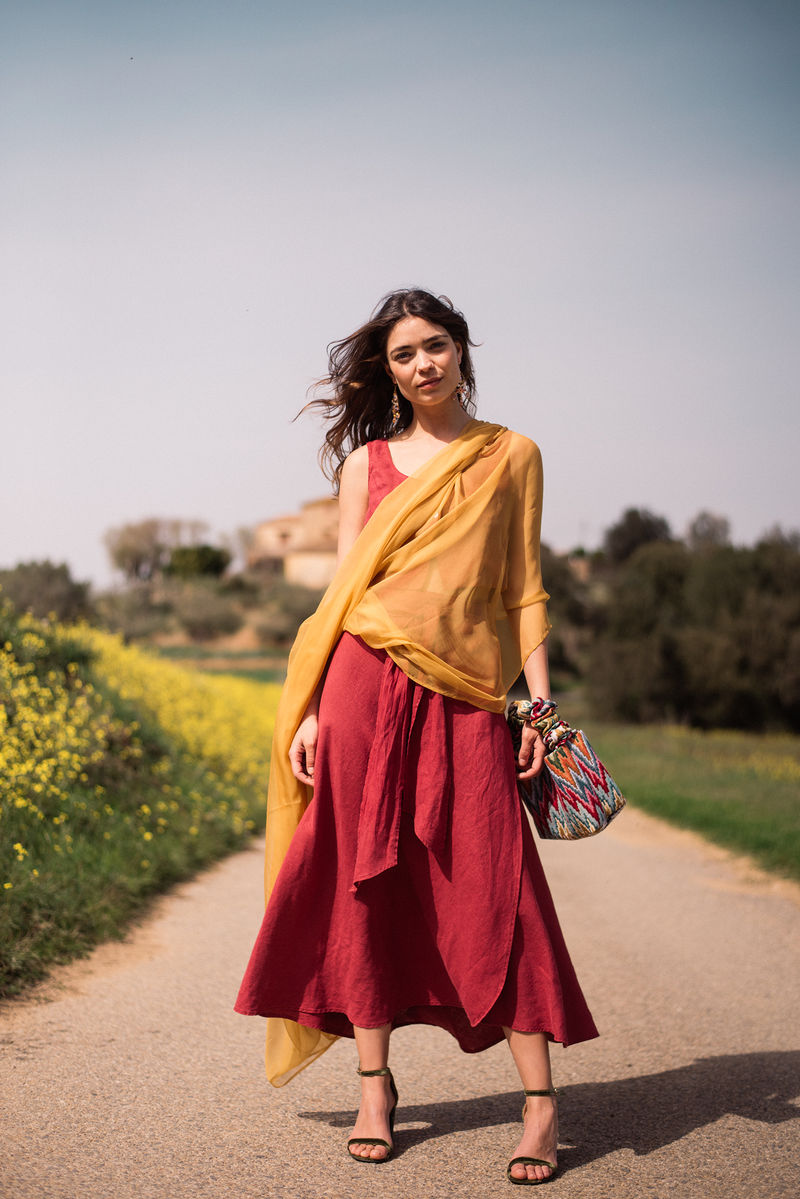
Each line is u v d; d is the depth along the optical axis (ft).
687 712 136.56
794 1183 6.46
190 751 30.14
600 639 145.07
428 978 7.34
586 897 20.10
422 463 7.70
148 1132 7.20
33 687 23.11
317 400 8.57
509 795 7.14
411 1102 8.20
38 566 86.28
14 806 16.31
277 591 226.99
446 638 7.11
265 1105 7.97
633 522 306.35
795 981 13.08
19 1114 7.35
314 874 7.23
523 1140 6.65
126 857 17.54
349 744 7.18
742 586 147.43
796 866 23.61
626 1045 9.93
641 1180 6.54
